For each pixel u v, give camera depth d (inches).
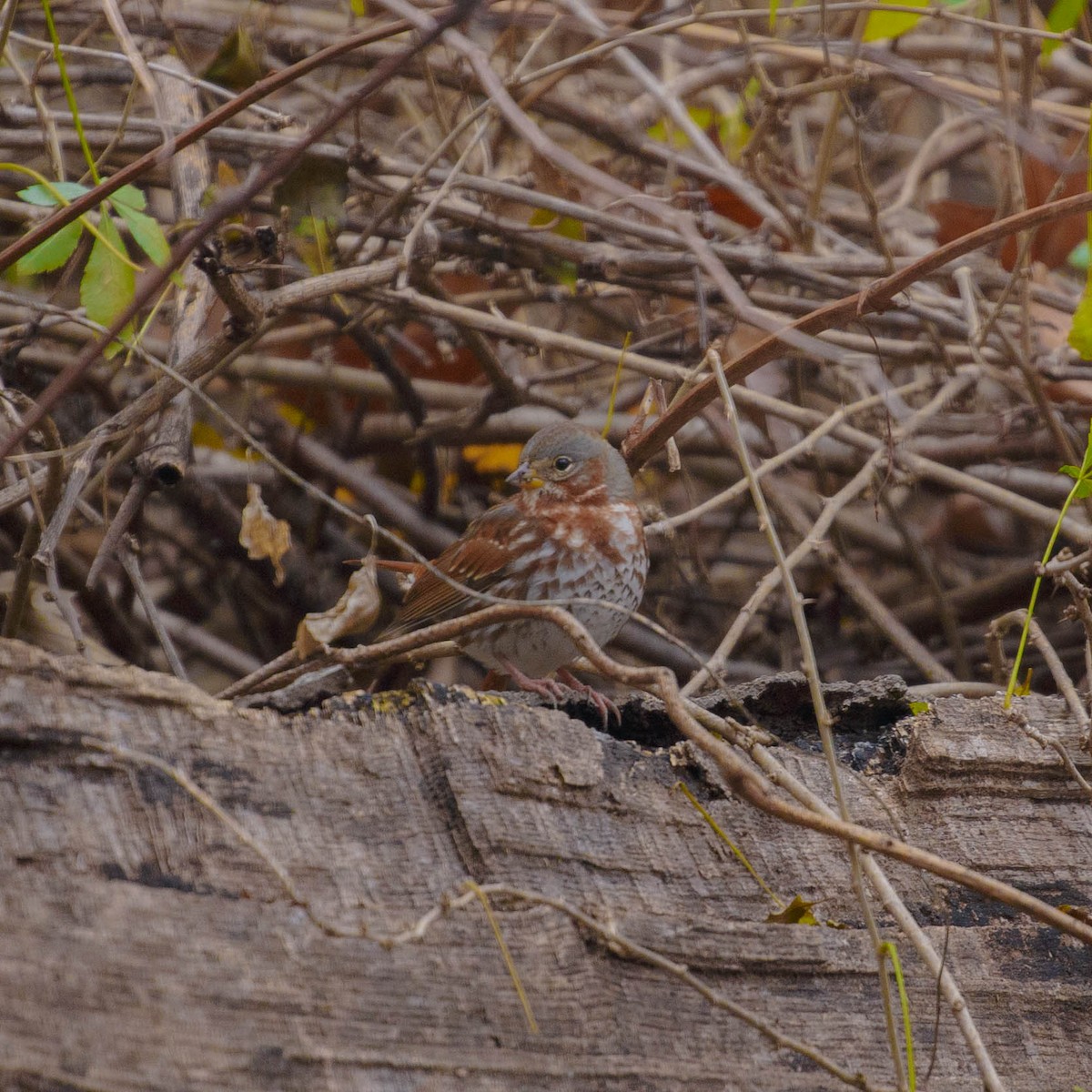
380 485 455.5
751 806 206.2
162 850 163.5
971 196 518.3
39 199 295.6
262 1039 152.6
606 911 181.0
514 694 248.5
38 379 400.2
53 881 153.9
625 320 478.0
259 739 177.6
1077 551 429.7
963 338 390.6
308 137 232.4
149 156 255.4
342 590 462.0
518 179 384.5
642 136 372.8
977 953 207.8
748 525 524.7
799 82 441.1
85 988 146.8
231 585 467.8
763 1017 184.1
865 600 400.2
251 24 391.2
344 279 314.0
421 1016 162.2
